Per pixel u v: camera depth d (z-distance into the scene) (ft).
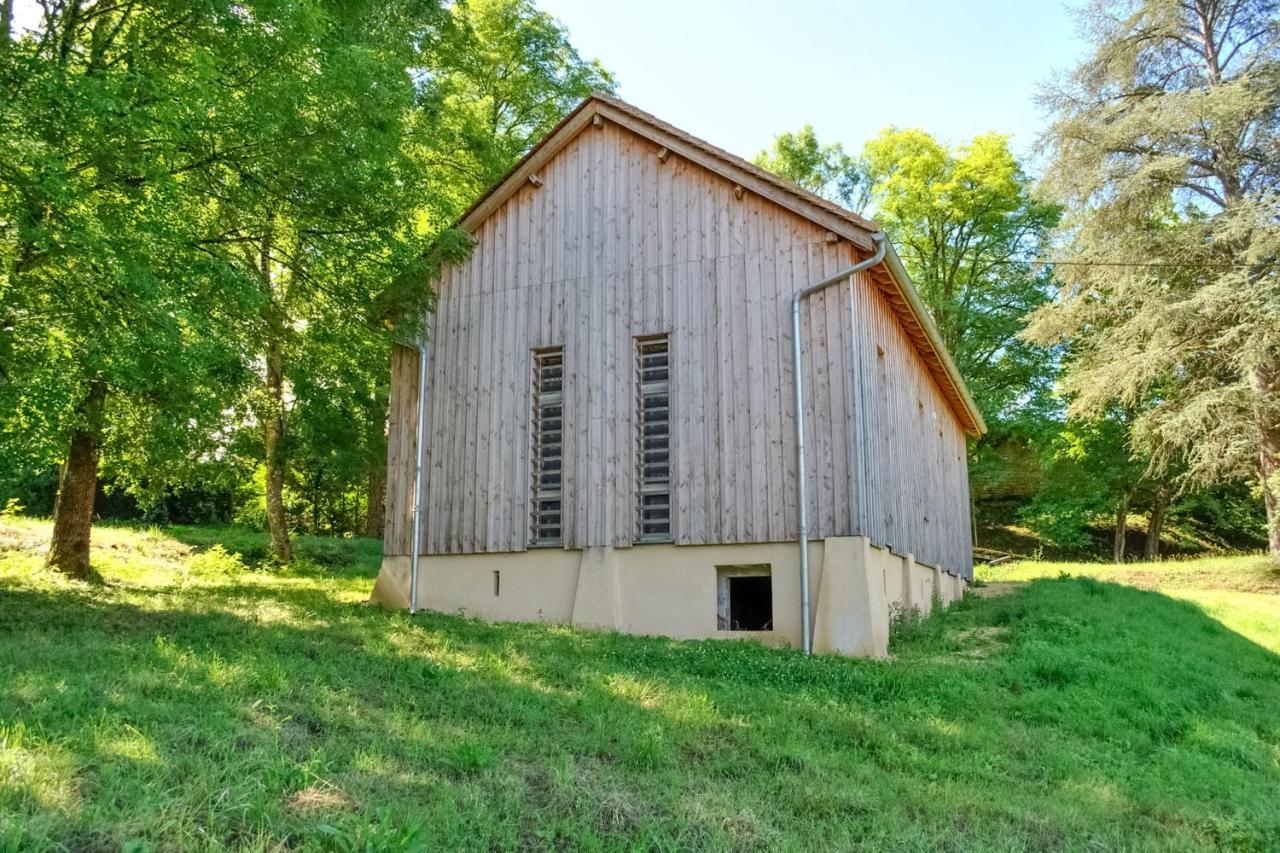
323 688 23.38
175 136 33.27
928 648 39.88
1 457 35.63
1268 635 50.14
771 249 42.50
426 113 58.85
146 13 36.40
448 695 24.97
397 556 47.73
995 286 111.96
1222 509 114.21
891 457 47.26
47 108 30.35
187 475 61.21
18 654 23.89
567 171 47.98
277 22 35.78
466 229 49.85
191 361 35.19
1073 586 62.59
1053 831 19.06
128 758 15.96
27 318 34.63
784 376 40.96
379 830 14.05
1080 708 30.73
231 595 45.34
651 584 41.63
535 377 46.60
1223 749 28.27
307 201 42.14
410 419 49.08
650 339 44.37
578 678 28.91
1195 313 73.20
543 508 45.27
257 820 14.20
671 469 42.24
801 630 38.34
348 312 48.55
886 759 23.29
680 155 44.98
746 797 18.76
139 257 33.14
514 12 77.71
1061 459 109.19
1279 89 72.33
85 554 49.93
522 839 15.55
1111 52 84.33
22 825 12.44
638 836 16.12
